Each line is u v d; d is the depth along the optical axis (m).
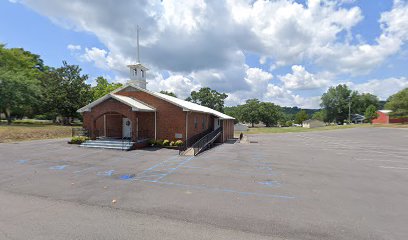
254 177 9.40
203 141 18.55
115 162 11.96
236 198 6.80
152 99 19.41
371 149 20.16
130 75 21.30
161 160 12.83
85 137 18.61
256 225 5.03
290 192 7.48
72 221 5.04
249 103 88.88
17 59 36.97
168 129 18.80
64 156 13.36
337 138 32.91
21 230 4.58
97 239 4.28
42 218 5.17
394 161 13.98
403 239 4.53
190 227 4.86
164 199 6.59
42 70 51.72
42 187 7.52
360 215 5.70
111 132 20.33
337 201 6.70
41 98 36.00
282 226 5.01
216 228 4.85
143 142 17.64
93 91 44.47
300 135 40.62
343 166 12.16
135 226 4.85
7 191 7.07
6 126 25.56
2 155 13.45
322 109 92.50
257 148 19.92
